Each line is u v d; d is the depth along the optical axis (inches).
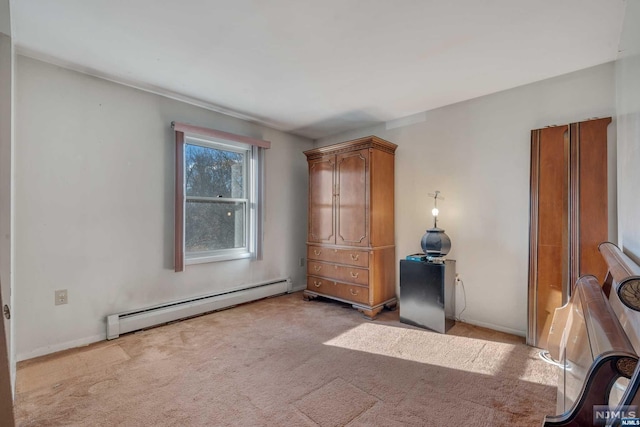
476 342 94.2
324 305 132.9
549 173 91.4
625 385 31.9
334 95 109.2
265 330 103.5
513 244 101.4
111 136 98.2
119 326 96.8
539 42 74.6
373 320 114.1
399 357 84.1
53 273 86.8
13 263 74.9
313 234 140.6
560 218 88.9
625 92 59.9
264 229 144.9
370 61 84.9
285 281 151.5
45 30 70.5
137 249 104.0
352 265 124.3
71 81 90.1
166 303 110.0
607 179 81.9
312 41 75.2
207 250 125.5
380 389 68.7
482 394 66.7
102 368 77.7
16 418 58.3
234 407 62.2
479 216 109.0
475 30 70.0
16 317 80.4
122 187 100.7
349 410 61.4
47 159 85.8
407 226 129.4
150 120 107.2
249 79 96.7
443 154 118.8
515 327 100.7
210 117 124.6
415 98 111.0
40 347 84.4
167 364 79.8
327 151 134.3
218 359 82.7
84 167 92.7
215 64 87.1
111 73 92.8
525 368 77.9
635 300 30.2
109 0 60.1
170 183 112.5
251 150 137.7
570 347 51.2
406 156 130.2
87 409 61.3
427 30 70.2
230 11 63.7
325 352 87.1
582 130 86.1
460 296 113.0
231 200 133.3
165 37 73.7
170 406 62.4
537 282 92.4
